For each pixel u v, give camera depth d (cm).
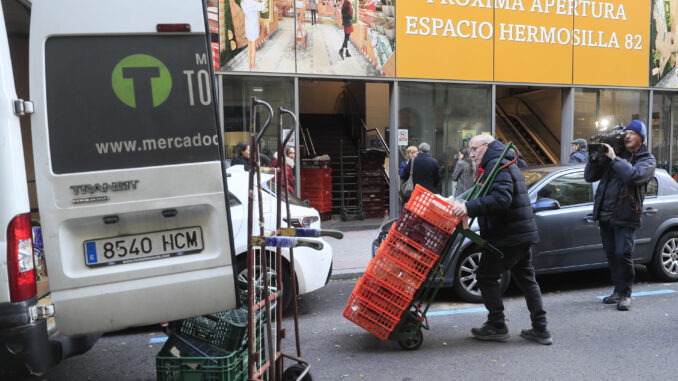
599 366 389
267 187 516
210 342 325
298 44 1012
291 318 523
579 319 501
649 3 1304
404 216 411
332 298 603
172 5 288
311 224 524
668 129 1391
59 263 278
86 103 280
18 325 263
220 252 302
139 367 407
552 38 1210
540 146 1441
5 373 264
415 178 927
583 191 608
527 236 416
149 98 288
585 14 1235
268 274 355
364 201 1194
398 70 1088
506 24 1166
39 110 275
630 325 481
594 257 600
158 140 289
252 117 281
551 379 368
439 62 1118
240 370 320
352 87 1577
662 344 432
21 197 268
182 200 294
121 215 287
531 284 440
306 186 1178
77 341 295
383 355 420
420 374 381
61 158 278
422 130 1139
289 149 852
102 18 280
